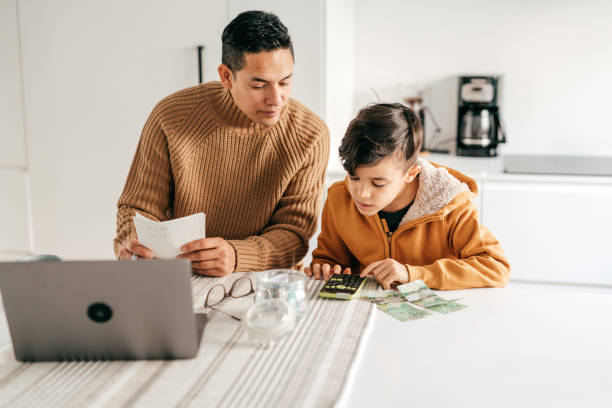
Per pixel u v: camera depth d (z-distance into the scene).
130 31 2.44
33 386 0.85
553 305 1.15
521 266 2.37
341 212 1.46
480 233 1.33
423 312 1.11
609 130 2.68
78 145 2.60
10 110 2.62
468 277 1.23
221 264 1.28
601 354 0.95
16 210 2.72
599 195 2.23
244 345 0.97
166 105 1.45
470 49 2.74
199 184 1.48
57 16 2.49
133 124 2.53
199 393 0.82
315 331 1.01
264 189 1.49
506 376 0.89
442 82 2.80
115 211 2.64
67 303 0.89
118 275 0.87
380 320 1.08
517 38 2.69
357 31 2.82
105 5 2.44
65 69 2.53
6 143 2.66
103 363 0.92
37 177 2.67
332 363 0.90
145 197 1.47
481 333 1.03
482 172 2.39
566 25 2.63
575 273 2.32
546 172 2.32
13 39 2.54
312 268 1.34
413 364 0.92
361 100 2.89
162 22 2.41
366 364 0.92
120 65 2.48
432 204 1.34
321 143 1.48
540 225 2.31
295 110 1.46
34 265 0.87
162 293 0.88
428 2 2.74
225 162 1.46
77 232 2.70
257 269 1.36
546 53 2.67
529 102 2.73
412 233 1.37
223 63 1.28
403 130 1.21
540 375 0.89
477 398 0.82
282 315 0.97
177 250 1.22
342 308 1.12
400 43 2.80
